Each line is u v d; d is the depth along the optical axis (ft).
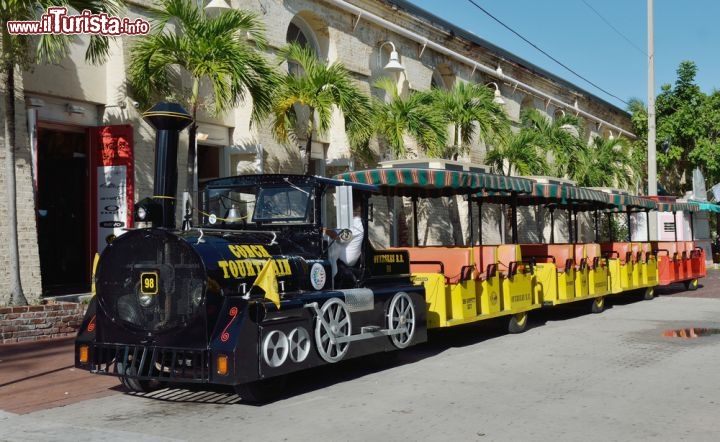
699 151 110.52
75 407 22.71
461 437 18.70
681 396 23.25
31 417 21.34
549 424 19.89
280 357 22.53
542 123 82.07
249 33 47.55
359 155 56.85
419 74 73.00
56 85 41.24
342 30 62.85
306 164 49.14
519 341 36.24
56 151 44.73
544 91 102.32
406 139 65.98
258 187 27.53
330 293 25.14
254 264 23.06
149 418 21.21
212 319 21.40
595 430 19.22
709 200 112.57
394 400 23.15
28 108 39.75
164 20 40.78
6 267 36.83
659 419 20.34
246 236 24.30
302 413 21.58
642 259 56.95
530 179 45.78
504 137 65.51
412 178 33.12
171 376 21.61
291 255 25.04
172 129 24.47
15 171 36.29
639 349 32.91
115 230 43.42
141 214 23.16
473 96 62.54
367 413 21.42
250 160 51.60
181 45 39.47
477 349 33.83
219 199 28.27
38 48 35.12
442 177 33.65
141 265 22.41
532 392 24.09
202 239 22.44
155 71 40.78
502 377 26.81
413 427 19.76
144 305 22.24
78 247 45.29
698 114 112.27
